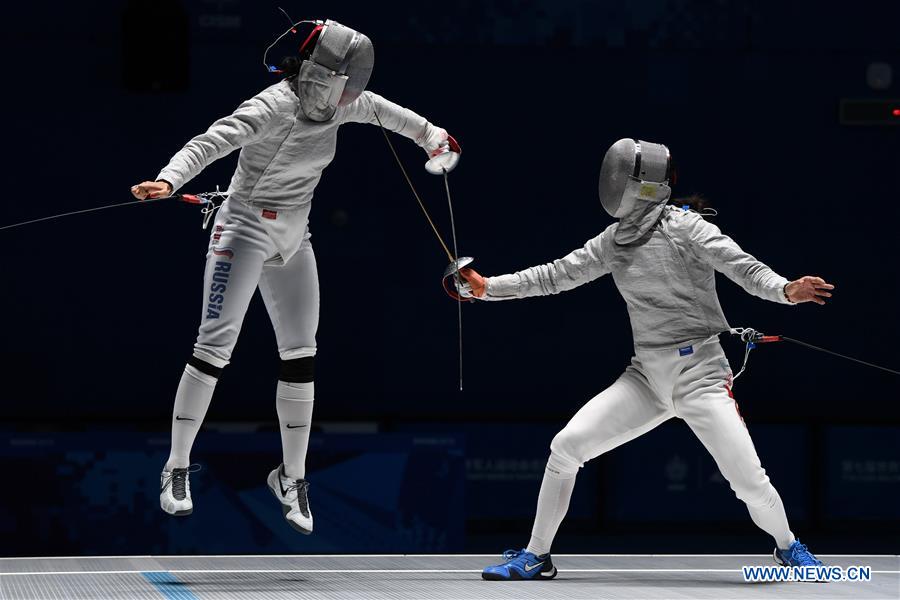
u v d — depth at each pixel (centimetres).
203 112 2355
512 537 2328
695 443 2423
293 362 1259
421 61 2412
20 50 2316
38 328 2347
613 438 1246
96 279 2356
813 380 2498
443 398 2455
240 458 1853
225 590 1124
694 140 2467
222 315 1176
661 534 2402
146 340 2373
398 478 1875
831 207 2498
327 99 1153
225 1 2350
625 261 1247
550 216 2456
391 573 1294
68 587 1142
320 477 1861
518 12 2428
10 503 1802
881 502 2444
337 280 2427
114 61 2338
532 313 2464
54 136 2333
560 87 2445
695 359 1217
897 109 2481
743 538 2347
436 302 2448
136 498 1834
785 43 2473
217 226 1201
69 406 2359
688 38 2455
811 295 1136
